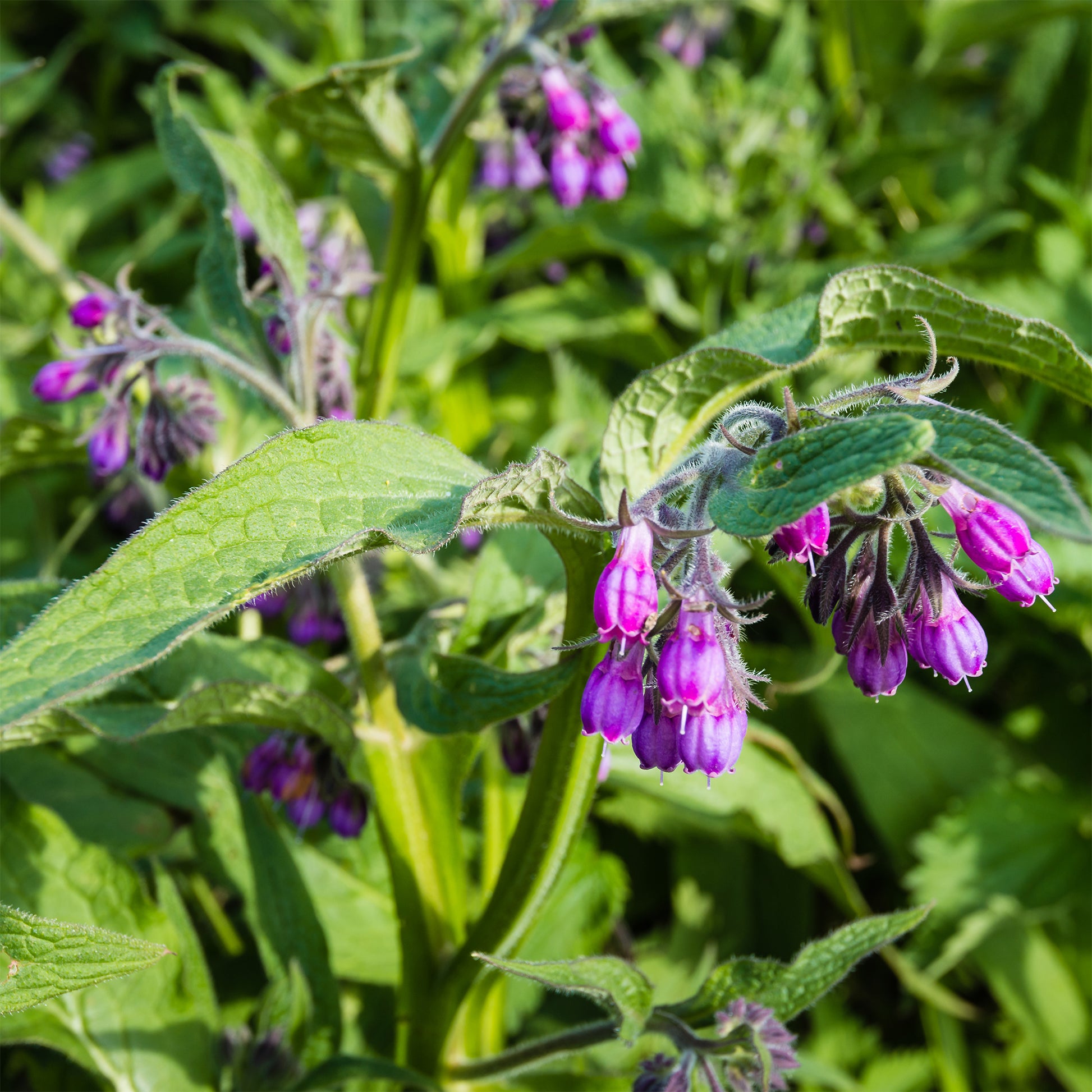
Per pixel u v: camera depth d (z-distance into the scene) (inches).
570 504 13.9
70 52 41.1
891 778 23.9
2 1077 19.1
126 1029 16.4
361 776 16.1
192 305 27.2
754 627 26.3
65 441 19.1
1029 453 12.4
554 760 15.2
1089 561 24.0
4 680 12.6
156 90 17.3
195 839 18.6
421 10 30.0
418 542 13.1
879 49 34.2
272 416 21.0
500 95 20.0
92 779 18.7
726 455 13.7
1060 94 32.8
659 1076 15.3
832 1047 21.5
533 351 30.5
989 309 13.7
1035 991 21.9
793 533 13.3
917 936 22.4
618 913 20.3
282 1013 16.8
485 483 13.2
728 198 29.7
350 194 23.7
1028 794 23.2
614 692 13.5
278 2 39.4
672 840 23.5
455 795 16.5
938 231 30.6
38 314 29.4
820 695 24.2
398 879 16.5
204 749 18.9
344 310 20.8
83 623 12.8
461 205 26.6
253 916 17.2
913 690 24.6
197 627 12.7
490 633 16.8
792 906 22.8
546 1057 16.3
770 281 29.4
